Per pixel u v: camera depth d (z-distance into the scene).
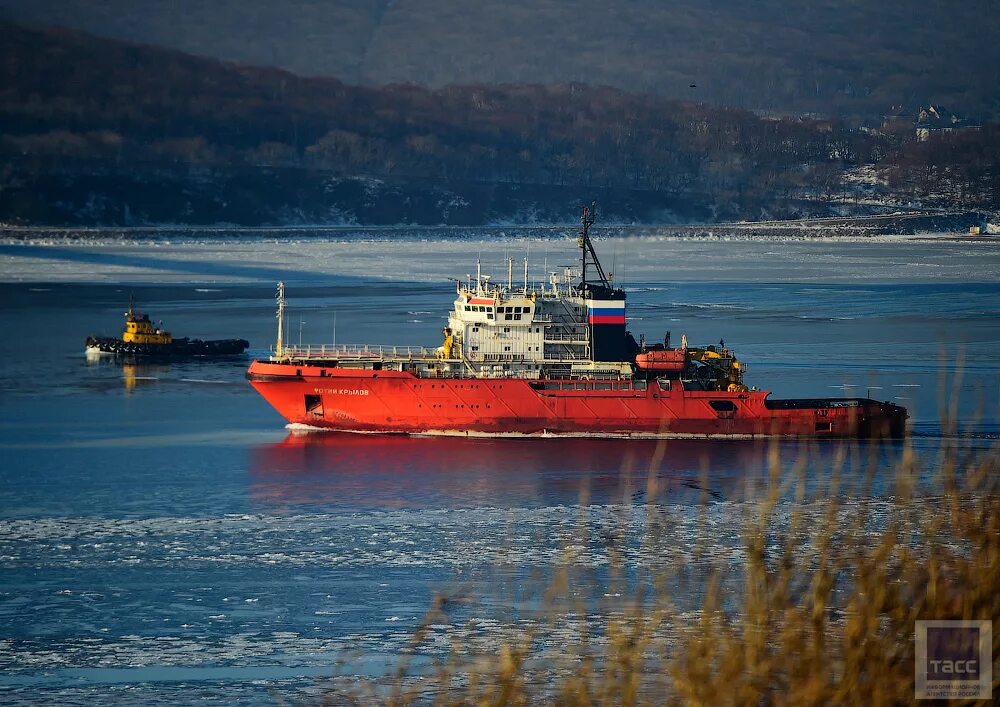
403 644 191.75
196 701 173.00
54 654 190.38
